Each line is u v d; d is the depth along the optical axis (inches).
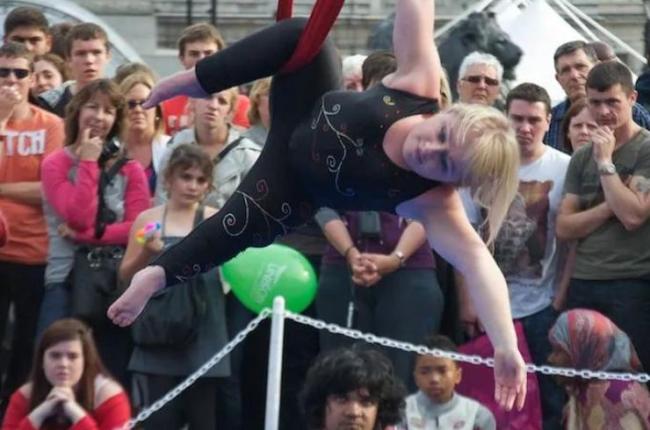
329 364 385.4
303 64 295.9
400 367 463.8
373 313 469.1
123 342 466.0
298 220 300.8
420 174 286.8
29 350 478.0
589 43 536.1
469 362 453.1
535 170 466.3
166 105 514.9
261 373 476.7
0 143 478.6
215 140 476.4
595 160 457.4
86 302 459.2
